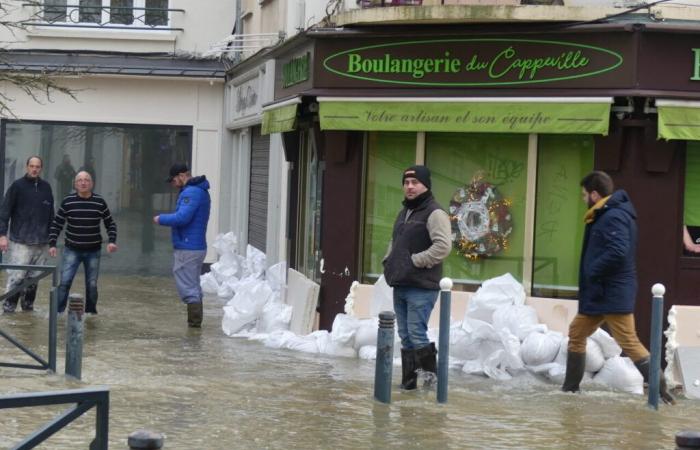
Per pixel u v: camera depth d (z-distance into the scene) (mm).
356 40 14047
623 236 10742
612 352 11836
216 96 24172
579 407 10680
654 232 13055
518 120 13219
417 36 13766
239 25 23047
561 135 13656
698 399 11539
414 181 11172
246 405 10281
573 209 13641
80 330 11336
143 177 24125
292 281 15516
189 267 15641
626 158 13117
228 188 24188
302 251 17000
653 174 13055
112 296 19406
